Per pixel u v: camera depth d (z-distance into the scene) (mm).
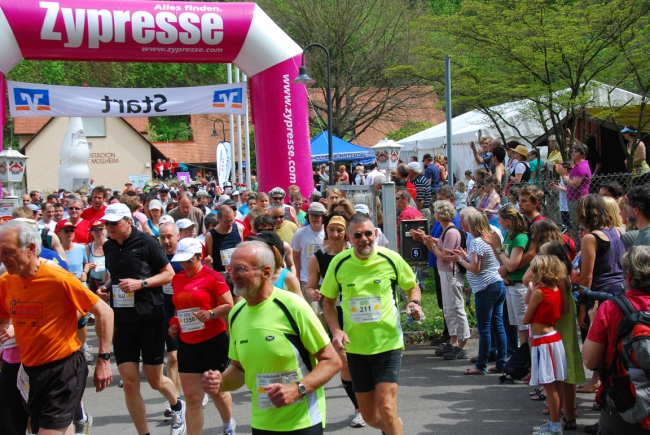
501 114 16047
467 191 12383
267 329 3434
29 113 12758
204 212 12977
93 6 12008
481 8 14055
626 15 12953
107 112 13156
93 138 41531
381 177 10789
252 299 3518
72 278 4426
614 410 3773
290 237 8492
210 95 13664
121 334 5414
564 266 5172
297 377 3436
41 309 4344
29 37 11758
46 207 10359
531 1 13328
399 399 6395
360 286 4707
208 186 28203
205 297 5070
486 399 6281
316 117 32844
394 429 4500
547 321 5113
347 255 4828
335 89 32281
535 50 13734
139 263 5434
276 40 13172
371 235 4688
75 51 12141
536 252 6270
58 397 4371
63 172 25797
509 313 6820
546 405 5945
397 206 9930
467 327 7719
